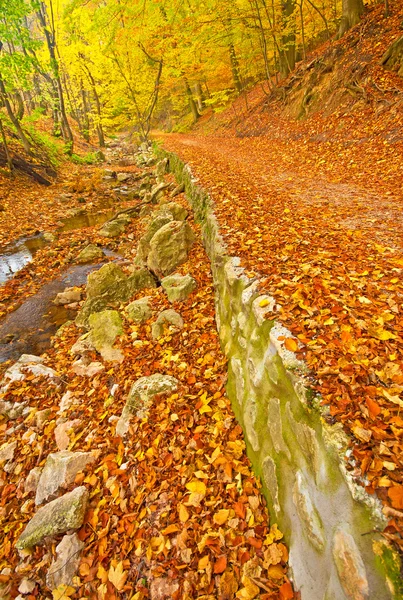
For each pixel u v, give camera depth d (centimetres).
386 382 208
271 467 253
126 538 278
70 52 2397
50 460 366
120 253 988
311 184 856
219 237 525
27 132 2062
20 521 338
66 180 1917
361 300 299
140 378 414
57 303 759
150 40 1467
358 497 151
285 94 1755
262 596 207
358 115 1127
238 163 1269
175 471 313
